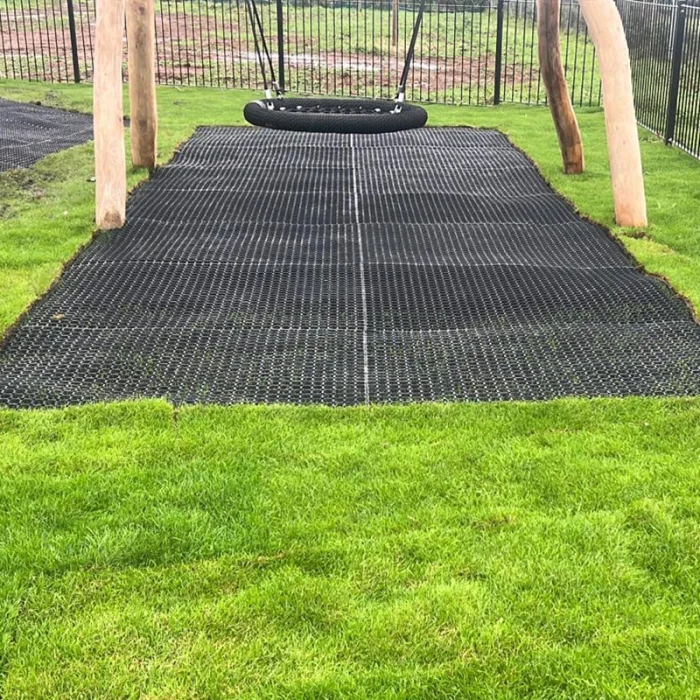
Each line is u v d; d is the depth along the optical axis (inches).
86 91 473.7
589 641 84.5
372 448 120.5
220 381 141.6
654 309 170.7
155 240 214.8
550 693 78.5
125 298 175.6
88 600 89.9
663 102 361.7
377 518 104.1
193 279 187.3
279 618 87.4
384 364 148.3
